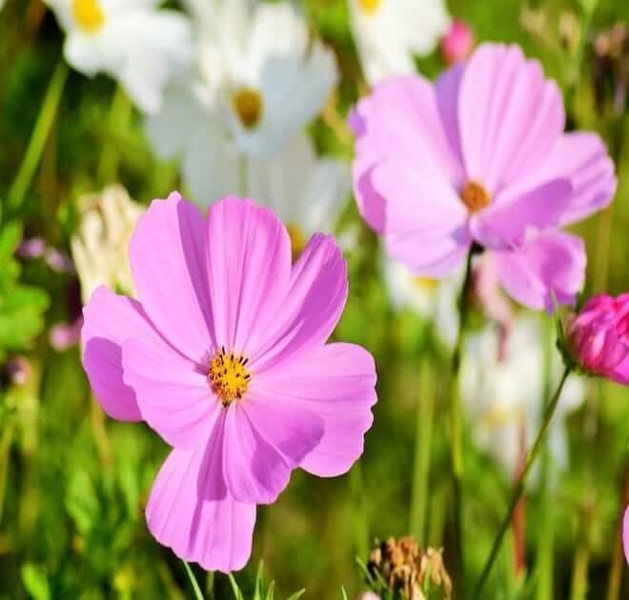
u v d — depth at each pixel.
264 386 0.80
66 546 0.99
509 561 0.93
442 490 1.08
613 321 0.84
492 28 1.35
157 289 0.79
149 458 1.04
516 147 0.90
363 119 0.90
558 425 1.12
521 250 0.88
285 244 0.80
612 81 0.97
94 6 1.06
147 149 1.18
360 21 1.11
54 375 1.08
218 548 0.78
